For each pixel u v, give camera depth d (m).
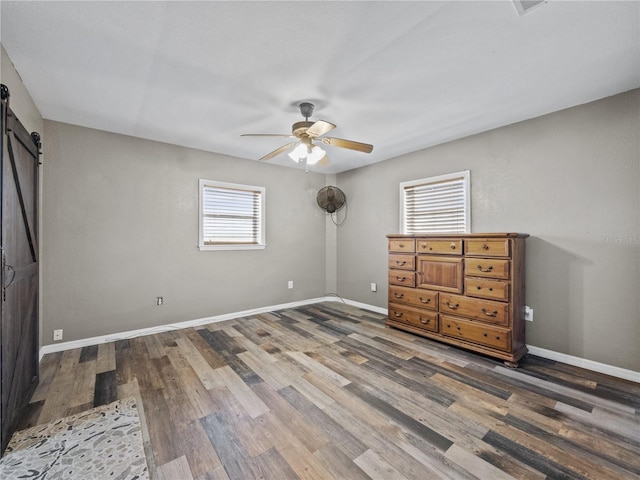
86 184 3.03
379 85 2.25
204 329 3.57
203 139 3.42
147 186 3.40
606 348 2.43
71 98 2.44
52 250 2.85
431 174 3.69
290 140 3.44
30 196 2.24
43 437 1.66
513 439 1.64
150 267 3.42
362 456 1.52
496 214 3.08
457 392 2.12
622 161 2.35
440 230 3.61
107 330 3.14
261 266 4.35
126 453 1.54
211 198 3.92
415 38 1.72
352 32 1.67
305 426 1.75
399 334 3.36
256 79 2.17
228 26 1.62
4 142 1.62
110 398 2.05
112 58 1.91
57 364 2.57
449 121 2.91
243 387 2.20
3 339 1.59
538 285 2.78
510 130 2.98
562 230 2.65
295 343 3.08
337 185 5.11
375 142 3.53
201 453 1.54
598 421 1.79
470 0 1.43
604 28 1.62
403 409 1.92
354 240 4.80
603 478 1.38
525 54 1.87
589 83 2.21
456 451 1.55
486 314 2.70
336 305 4.80
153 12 1.52
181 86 2.26
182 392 2.12
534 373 2.42
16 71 2.04
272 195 4.47
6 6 1.46
